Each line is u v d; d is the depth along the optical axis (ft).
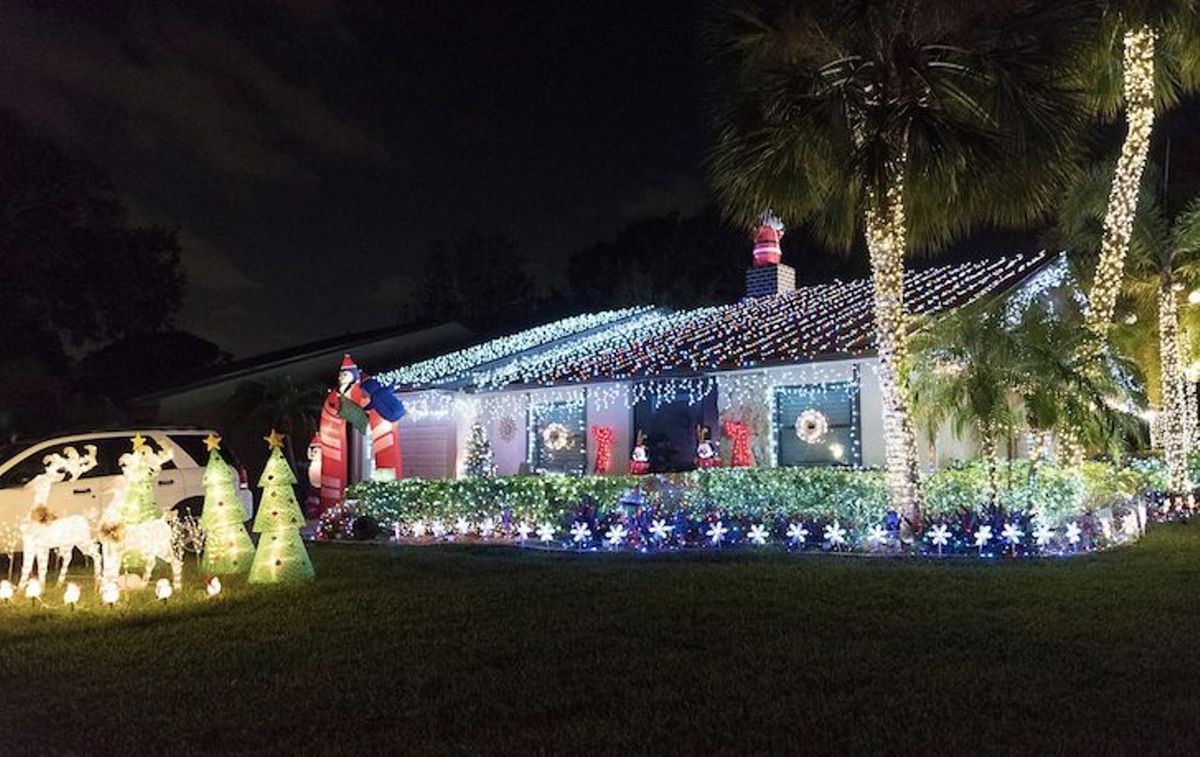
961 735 16.71
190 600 31.58
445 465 73.20
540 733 17.31
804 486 44.96
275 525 35.01
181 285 122.83
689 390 64.59
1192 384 75.31
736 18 43.19
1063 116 40.40
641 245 145.38
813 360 56.54
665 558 38.45
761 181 42.93
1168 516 53.06
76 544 34.58
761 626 24.94
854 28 40.78
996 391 40.22
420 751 16.57
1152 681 19.75
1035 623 24.95
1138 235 65.36
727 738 16.80
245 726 18.21
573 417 68.95
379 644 24.34
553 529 45.73
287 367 90.38
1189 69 53.16
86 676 22.30
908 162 39.60
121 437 47.93
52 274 109.70
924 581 30.99
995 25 41.09
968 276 69.82
